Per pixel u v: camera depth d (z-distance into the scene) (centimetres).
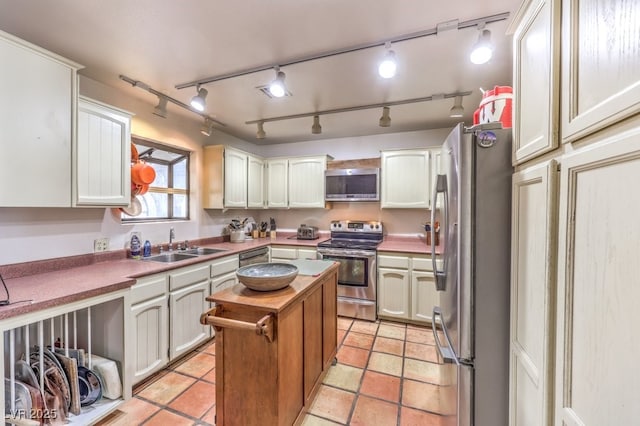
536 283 88
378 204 393
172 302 223
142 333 199
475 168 116
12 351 138
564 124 73
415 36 164
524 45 100
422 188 335
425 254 298
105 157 200
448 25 154
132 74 211
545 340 80
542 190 84
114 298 174
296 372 160
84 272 197
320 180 383
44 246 195
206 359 237
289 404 152
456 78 218
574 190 68
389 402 184
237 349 147
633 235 50
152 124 272
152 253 273
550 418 79
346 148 407
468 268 117
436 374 215
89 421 158
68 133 171
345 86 233
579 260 67
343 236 393
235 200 350
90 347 174
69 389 160
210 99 261
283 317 144
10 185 147
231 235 371
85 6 139
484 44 150
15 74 148
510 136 114
